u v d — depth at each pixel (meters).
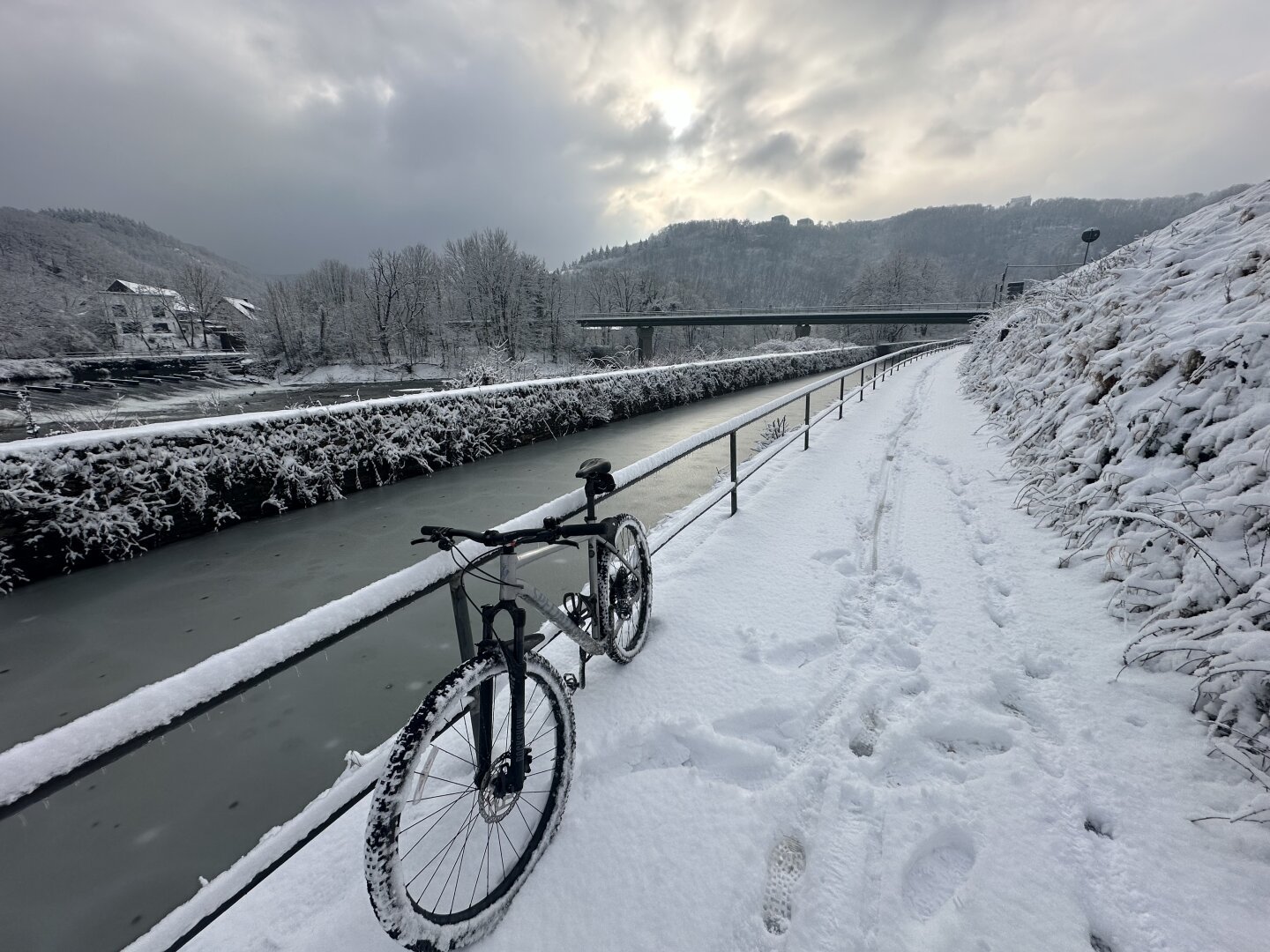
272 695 3.82
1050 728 2.50
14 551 5.71
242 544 6.76
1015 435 7.54
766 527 5.21
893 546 4.70
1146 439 4.01
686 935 1.70
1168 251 7.64
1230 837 1.88
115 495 6.42
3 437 14.55
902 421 10.86
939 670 2.94
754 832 2.04
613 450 11.67
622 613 2.96
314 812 1.64
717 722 2.62
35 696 4.08
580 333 65.94
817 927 1.71
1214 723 2.23
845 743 2.49
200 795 3.04
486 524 7.29
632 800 2.19
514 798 1.89
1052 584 3.71
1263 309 4.13
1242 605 2.49
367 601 1.70
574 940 1.70
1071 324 8.40
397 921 1.44
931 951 1.62
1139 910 1.69
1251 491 2.97
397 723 3.55
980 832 1.99
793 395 6.71
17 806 1.05
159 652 4.58
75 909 2.45
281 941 1.71
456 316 60.22
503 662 1.83
